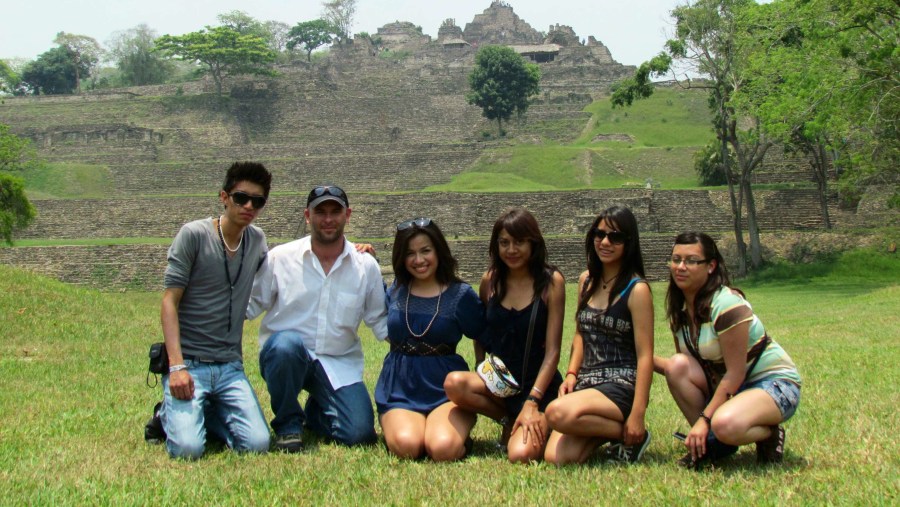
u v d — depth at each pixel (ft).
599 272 27.48
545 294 28.02
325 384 29.48
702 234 25.94
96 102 296.10
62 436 28.68
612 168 217.36
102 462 24.93
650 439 26.35
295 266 30.27
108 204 179.42
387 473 24.03
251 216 28.71
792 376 25.52
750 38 114.73
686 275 25.71
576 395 25.53
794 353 49.70
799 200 160.86
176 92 311.47
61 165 229.86
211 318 28.84
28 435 28.66
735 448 24.72
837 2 94.89
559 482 22.71
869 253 132.46
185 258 28.43
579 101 291.58
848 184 138.72
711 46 128.47
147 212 177.68
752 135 124.57
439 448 25.82
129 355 52.19
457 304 28.84
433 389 28.58
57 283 76.23
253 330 74.84
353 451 27.45
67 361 48.65
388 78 318.45
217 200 179.93
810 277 127.75
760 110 108.27
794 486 21.48
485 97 255.91
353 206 169.68
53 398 36.19
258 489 22.20
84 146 255.70
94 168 231.71
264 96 303.68
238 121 285.23
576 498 20.99
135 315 71.72
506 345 28.45
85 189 220.84
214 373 28.55
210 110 289.94
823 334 60.18
